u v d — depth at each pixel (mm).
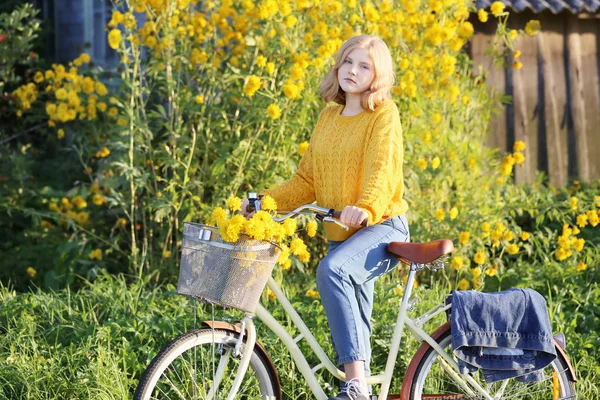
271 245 2979
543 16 8742
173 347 3111
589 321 4793
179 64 5652
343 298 3178
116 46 5367
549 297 4832
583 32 8891
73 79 6352
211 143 5613
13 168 7281
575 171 8906
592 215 5262
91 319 4512
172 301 4754
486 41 8539
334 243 3494
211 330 3168
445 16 6039
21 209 6336
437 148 5820
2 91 7891
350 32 5508
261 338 4125
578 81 8891
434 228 5508
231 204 3148
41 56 9766
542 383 3744
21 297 4836
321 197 3484
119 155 5883
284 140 5379
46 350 4125
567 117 8875
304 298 4848
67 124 8406
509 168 5773
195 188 5590
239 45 5668
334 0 5523
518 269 5629
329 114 3531
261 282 2994
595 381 4172
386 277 4930
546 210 5781
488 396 3521
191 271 2945
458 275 5023
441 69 5910
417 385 3471
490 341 3402
